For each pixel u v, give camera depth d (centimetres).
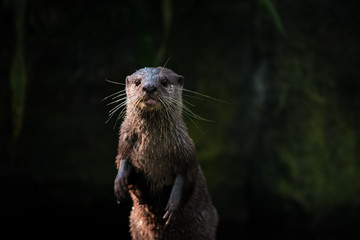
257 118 1691
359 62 1636
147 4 1623
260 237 1653
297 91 1661
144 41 1273
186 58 1655
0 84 1541
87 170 1579
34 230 1580
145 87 791
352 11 1644
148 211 901
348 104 1634
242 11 1670
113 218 1595
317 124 1641
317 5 1656
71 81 1603
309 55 1662
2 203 1557
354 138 1619
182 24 1653
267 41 1684
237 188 1659
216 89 1664
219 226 1627
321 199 1592
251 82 1698
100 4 1616
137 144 843
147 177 859
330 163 1617
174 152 841
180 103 877
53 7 1593
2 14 1526
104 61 1619
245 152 1680
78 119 1598
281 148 1658
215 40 1670
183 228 912
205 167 1627
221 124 1653
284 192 1625
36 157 1568
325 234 1591
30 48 1577
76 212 1583
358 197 1588
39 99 1586
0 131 1551
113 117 1609
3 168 1549
